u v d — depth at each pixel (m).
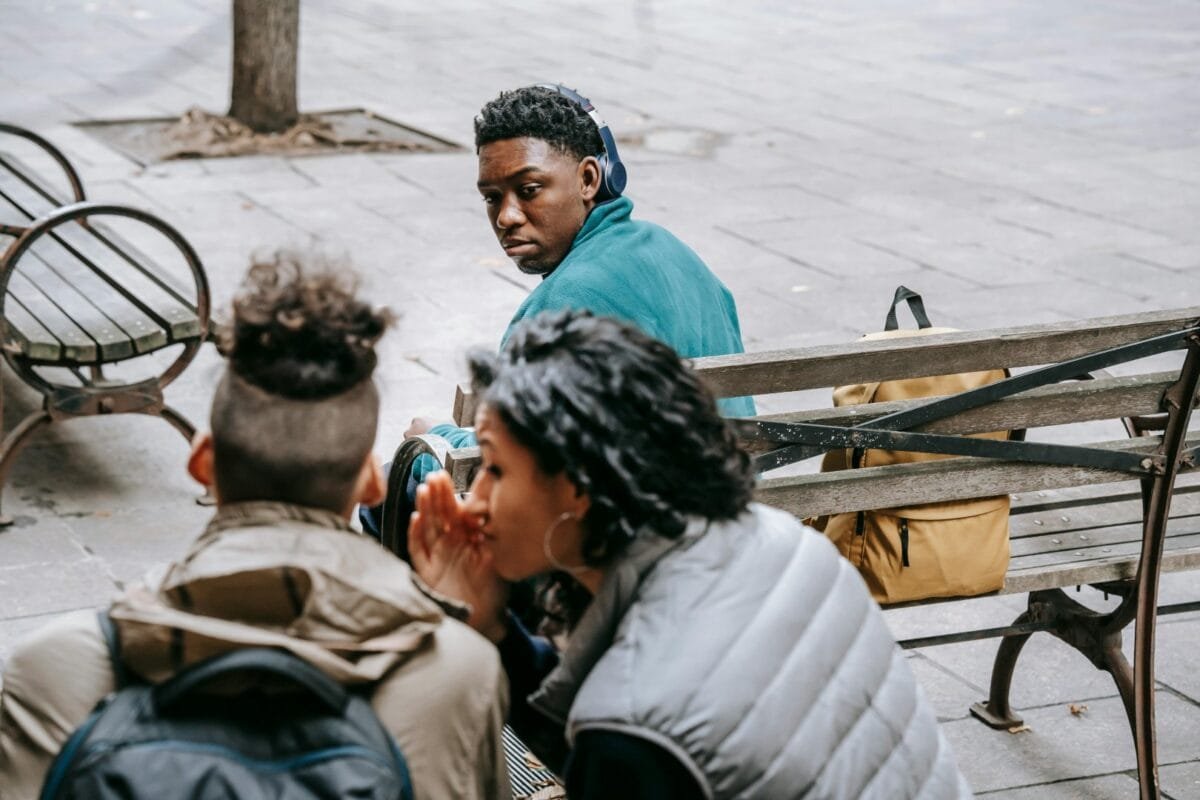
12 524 4.77
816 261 7.88
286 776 1.52
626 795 1.66
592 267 3.19
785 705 1.71
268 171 9.48
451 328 6.64
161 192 8.86
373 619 1.61
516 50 14.41
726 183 9.53
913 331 3.19
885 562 3.02
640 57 14.22
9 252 4.74
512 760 3.16
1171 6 18.02
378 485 1.79
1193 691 3.97
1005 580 3.17
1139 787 3.38
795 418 2.88
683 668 1.68
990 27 16.41
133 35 14.30
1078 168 10.11
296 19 10.32
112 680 1.63
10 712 1.65
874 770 1.78
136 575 4.48
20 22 14.73
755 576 1.77
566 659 1.81
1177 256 8.10
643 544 1.76
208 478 1.78
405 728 1.63
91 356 4.82
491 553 1.89
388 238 8.05
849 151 10.50
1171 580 4.62
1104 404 3.05
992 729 3.79
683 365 1.78
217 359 6.22
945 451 2.94
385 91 12.20
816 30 16.11
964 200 9.22
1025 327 3.03
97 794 1.49
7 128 6.21
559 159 3.30
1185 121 11.66
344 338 1.66
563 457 1.71
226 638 1.54
